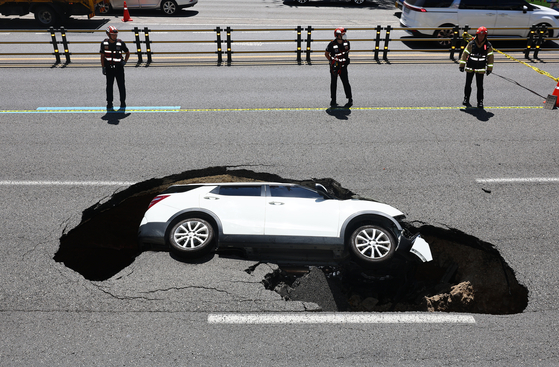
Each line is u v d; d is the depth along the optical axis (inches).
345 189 305.4
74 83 518.3
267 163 336.2
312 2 1173.7
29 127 394.9
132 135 382.6
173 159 339.9
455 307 248.7
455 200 294.2
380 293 271.9
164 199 247.0
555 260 240.5
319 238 240.2
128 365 171.9
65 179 309.4
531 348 183.6
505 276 243.6
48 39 719.1
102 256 294.7
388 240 239.5
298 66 600.1
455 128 403.9
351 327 192.7
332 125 409.1
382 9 1111.6
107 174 317.1
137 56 635.5
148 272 222.8
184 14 966.4
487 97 483.2
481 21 671.8
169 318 195.5
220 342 183.6
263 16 965.8
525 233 262.5
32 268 223.5
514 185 312.8
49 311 197.5
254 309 202.1
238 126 404.2
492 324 196.1
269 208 244.2
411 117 428.1
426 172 328.2
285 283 241.0
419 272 280.7
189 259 233.9
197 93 491.5
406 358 177.8
